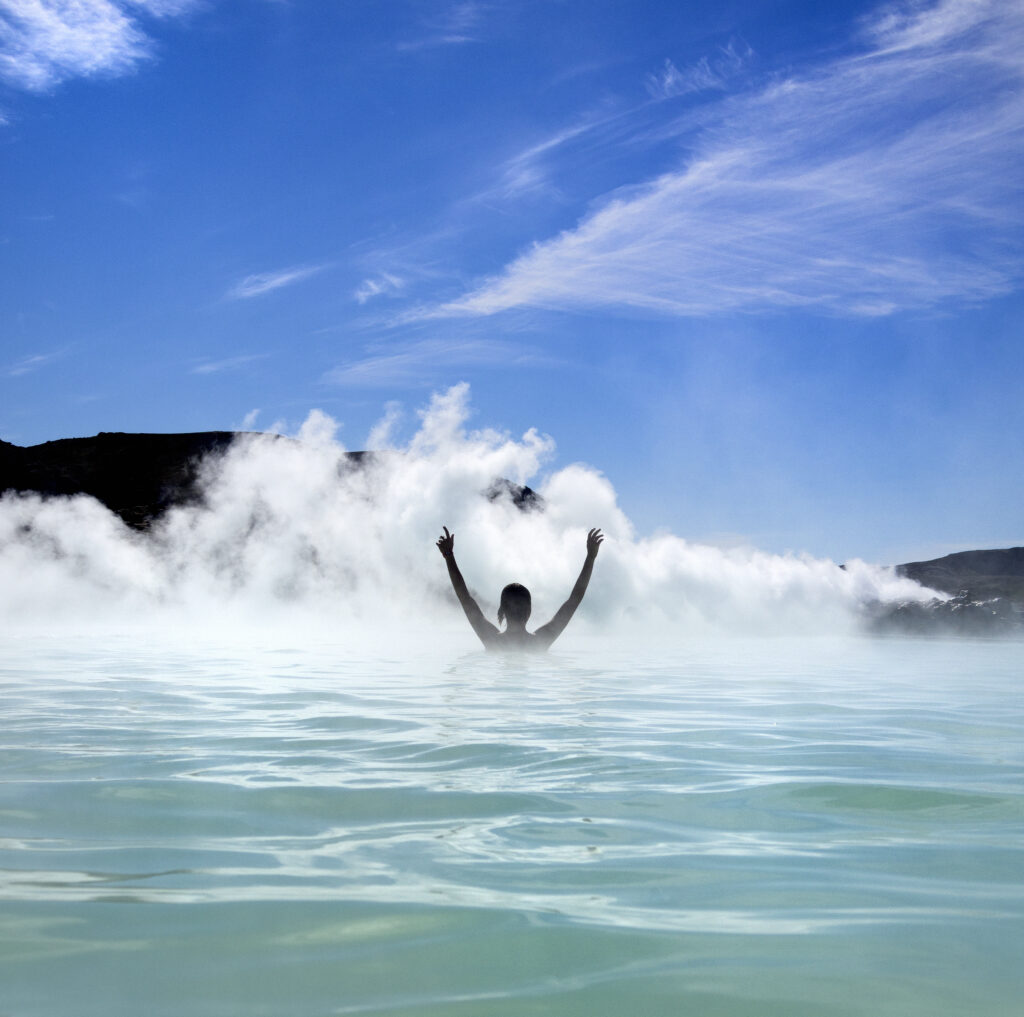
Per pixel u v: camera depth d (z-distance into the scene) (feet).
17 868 6.70
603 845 7.41
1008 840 7.64
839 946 5.29
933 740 12.89
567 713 15.58
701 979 4.84
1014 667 27.14
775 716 15.46
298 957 5.08
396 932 5.46
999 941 5.39
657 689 19.86
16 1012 4.36
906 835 7.80
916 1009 4.50
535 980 4.82
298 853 7.14
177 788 9.39
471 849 7.28
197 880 6.43
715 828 7.98
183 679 21.57
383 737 12.77
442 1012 4.45
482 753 11.53
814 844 7.49
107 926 5.52
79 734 12.97
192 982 4.74
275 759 11.07
